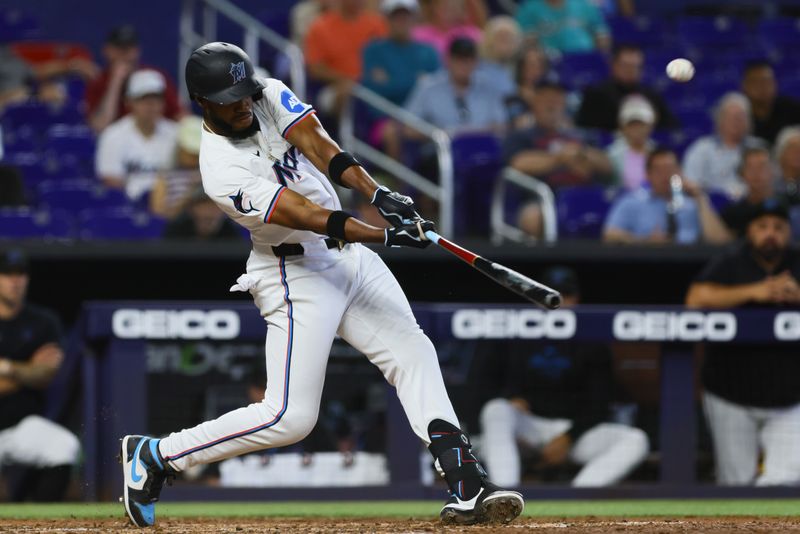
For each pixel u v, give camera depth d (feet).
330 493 79.30
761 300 85.76
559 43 147.02
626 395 82.23
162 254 100.01
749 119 125.08
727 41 157.58
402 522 55.72
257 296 49.14
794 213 110.11
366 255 50.24
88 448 78.64
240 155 46.44
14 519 60.54
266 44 141.59
